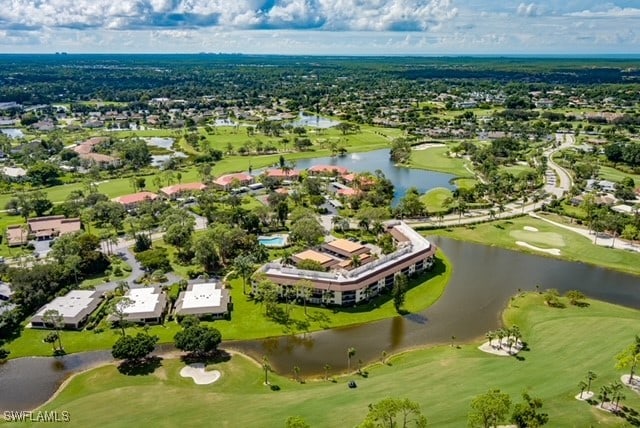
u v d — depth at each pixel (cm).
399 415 8275
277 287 13150
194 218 19838
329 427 8094
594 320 11994
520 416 7550
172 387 9688
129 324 12225
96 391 9606
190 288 13838
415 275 15050
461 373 9844
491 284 14675
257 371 10362
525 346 11106
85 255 14988
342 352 11162
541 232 18825
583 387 8844
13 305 12562
